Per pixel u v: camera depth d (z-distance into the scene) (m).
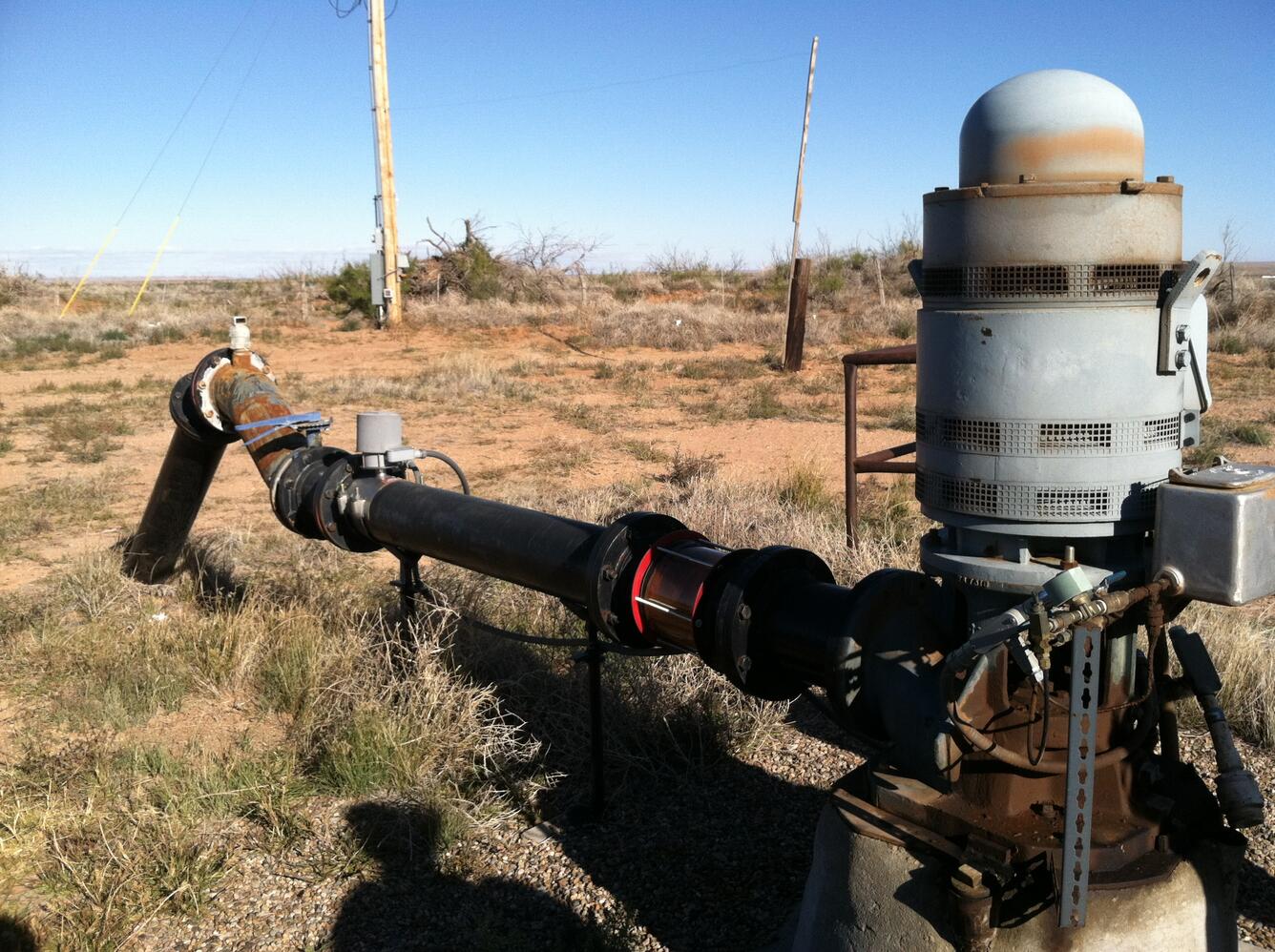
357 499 4.93
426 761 4.65
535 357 23.67
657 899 3.85
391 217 28.70
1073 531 2.66
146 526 6.94
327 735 4.92
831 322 28.33
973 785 2.84
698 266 47.19
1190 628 5.64
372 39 27.48
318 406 16.88
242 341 6.07
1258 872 3.89
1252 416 14.41
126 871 3.95
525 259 38.72
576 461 12.15
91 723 5.23
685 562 3.40
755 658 3.16
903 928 2.80
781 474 10.76
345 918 3.78
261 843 4.23
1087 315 2.58
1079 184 2.55
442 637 5.48
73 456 12.74
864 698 2.94
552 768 4.79
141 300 46.66
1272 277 38.31
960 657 2.58
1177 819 2.85
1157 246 2.62
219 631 6.05
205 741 5.07
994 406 2.67
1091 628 2.39
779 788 4.62
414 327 29.34
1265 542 2.44
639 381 19.88
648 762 4.82
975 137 2.73
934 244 2.81
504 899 3.88
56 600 6.89
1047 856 2.62
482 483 11.05
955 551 2.88
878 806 2.96
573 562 3.79
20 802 4.47
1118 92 2.67
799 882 3.92
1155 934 2.67
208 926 3.75
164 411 16.64
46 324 31.98
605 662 5.39
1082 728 2.46
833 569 6.79
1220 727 2.87
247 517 9.54
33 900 3.87
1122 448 2.63
